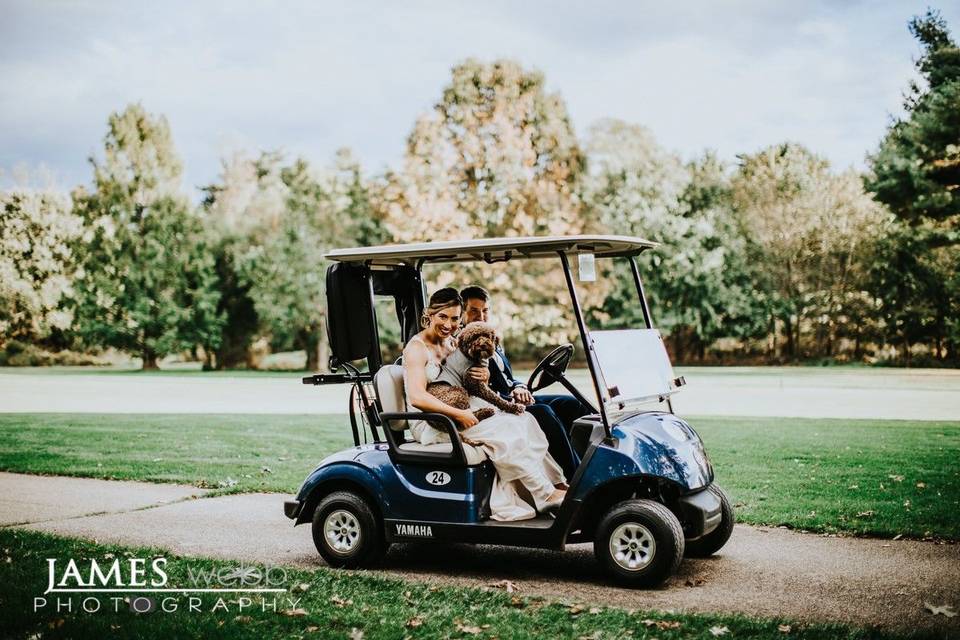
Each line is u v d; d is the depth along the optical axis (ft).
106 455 34.04
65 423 45.09
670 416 17.49
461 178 80.23
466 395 17.56
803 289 116.67
